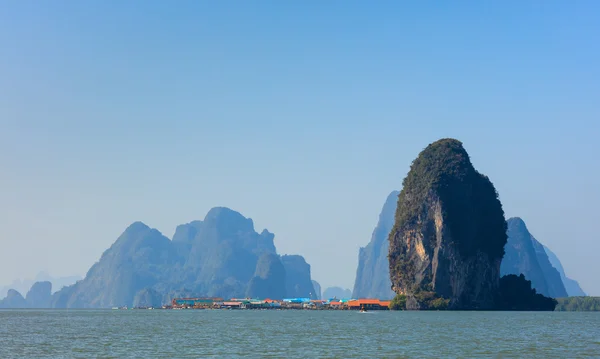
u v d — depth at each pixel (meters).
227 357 113.94
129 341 149.38
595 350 123.75
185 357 114.06
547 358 111.00
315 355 116.62
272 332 179.50
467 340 146.62
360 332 176.00
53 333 182.25
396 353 119.44
